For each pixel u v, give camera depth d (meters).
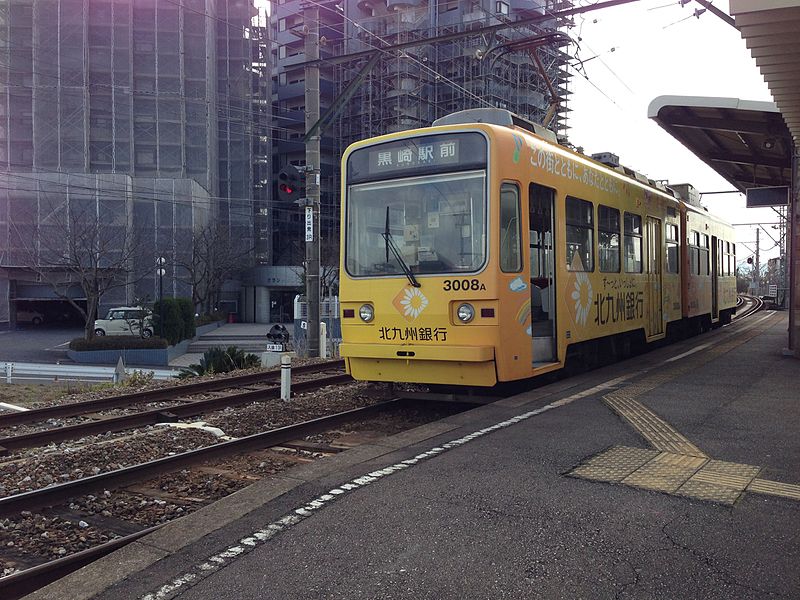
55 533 5.23
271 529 4.31
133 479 6.38
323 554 3.93
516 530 4.18
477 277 7.96
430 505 4.64
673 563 3.71
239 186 57.28
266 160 59.97
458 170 8.25
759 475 5.15
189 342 35.56
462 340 8.07
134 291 43.56
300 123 66.88
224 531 4.30
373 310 8.74
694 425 6.72
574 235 9.73
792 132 10.54
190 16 51.44
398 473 5.35
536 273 8.80
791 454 5.68
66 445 8.08
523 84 55.25
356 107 63.81
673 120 14.00
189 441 8.03
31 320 48.75
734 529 4.14
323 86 65.62
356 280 8.91
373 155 8.98
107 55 48.97
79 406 10.29
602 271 10.69
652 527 4.19
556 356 9.11
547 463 5.53
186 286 45.62
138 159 50.19
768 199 15.95
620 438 6.28
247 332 44.66
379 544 4.04
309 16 16.52
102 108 49.00
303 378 13.49
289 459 7.19
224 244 47.09
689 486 4.92
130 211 43.47
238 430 8.64
